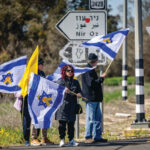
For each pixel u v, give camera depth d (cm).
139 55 3153
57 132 3070
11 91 2298
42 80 2272
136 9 3158
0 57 5109
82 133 3247
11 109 3362
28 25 5934
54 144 2478
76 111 2325
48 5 5856
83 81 2434
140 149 2097
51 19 5928
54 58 5266
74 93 2294
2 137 2633
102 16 2866
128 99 5972
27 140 2414
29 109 2250
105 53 2491
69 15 2856
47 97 2261
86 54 2858
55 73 2675
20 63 2305
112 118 4231
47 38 5738
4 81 2288
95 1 2888
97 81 2388
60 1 5847
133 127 3066
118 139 2689
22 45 5553
